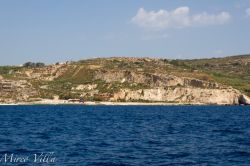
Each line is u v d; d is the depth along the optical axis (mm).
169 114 178750
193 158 49188
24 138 70188
